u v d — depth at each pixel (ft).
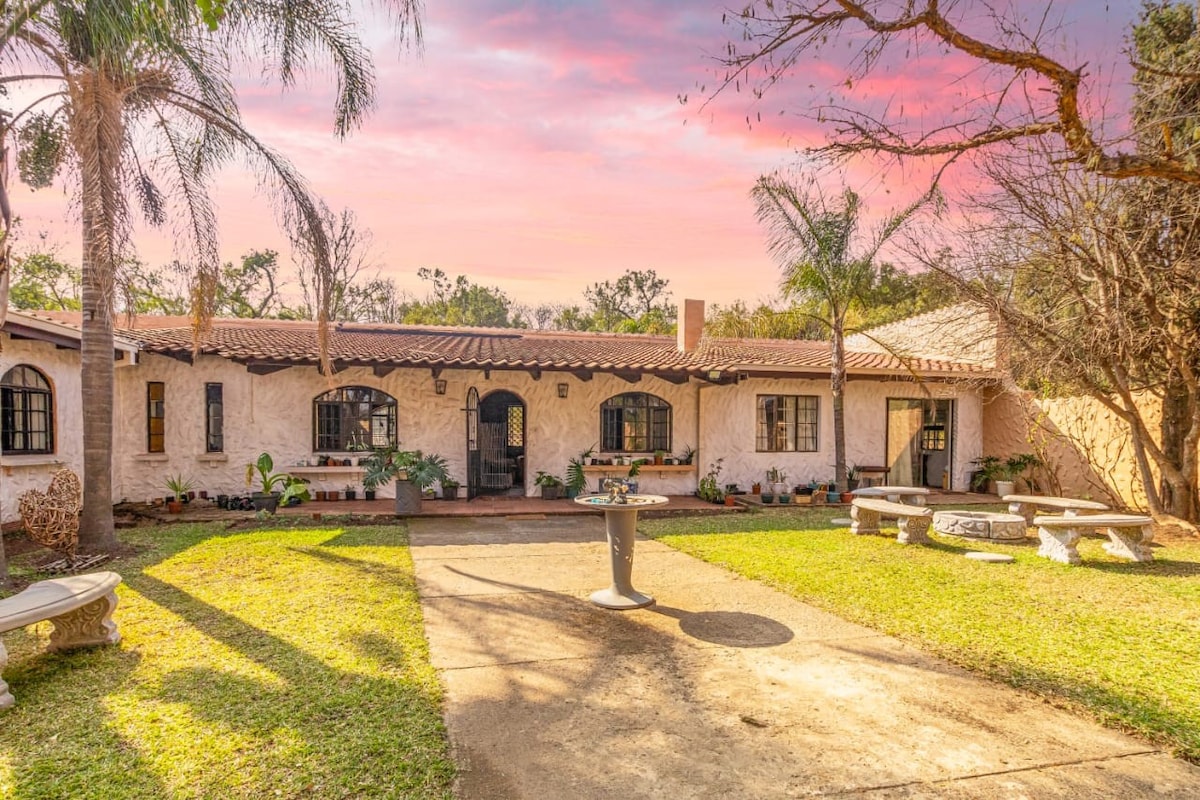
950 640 16.92
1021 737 11.81
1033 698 13.50
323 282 31.99
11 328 29.01
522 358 42.14
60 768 10.41
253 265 111.04
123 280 25.52
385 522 35.35
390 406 42.93
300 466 40.73
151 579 22.35
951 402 51.31
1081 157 14.92
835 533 32.91
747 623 18.33
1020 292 36.94
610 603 19.77
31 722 12.02
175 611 18.75
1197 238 31.55
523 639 16.87
